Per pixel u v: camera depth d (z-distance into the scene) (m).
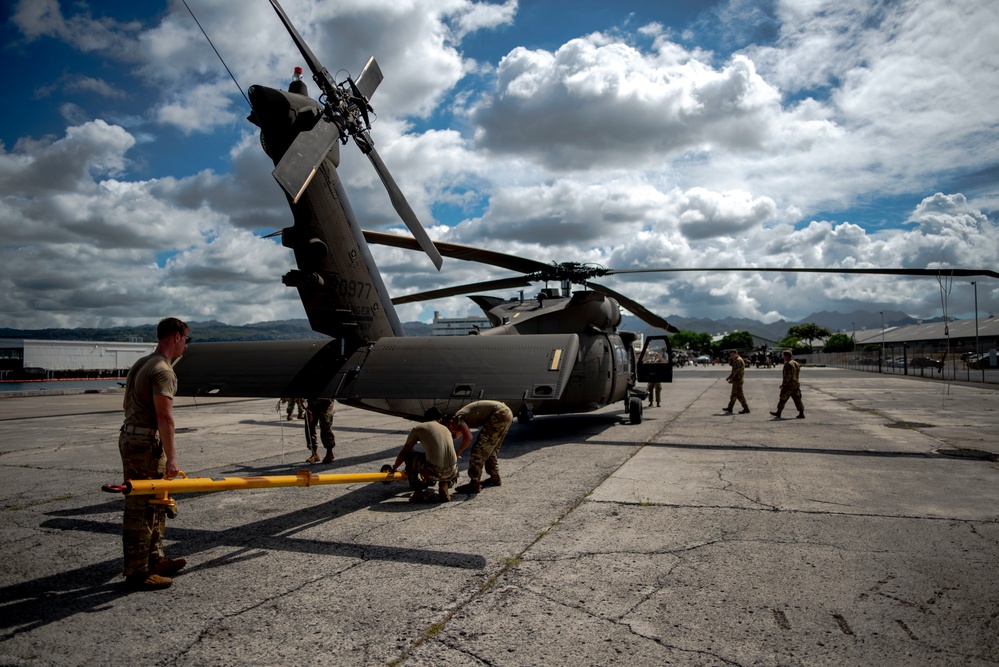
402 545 4.69
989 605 3.42
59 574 4.14
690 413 15.10
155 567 3.98
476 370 5.82
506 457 8.66
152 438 3.89
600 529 5.00
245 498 6.37
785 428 11.74
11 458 9.24
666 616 3.32
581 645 2.99
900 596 3.56
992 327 83.00
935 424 12.18
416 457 6.07
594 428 11.94
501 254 10.33
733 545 4.54
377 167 6.51
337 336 6.60
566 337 5.98
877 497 6.00
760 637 3.06
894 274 9.19
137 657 2.93
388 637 3.12
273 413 17.67
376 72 6.53
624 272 11.42
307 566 4.25
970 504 5.71
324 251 6.39
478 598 3.61
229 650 2.99
